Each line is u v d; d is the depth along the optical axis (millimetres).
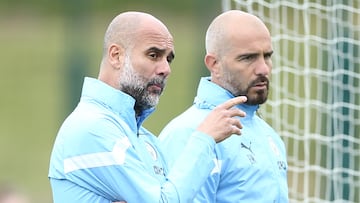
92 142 13984
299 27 22672
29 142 47656
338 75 20703
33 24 66375
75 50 25578
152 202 13883
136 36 14383
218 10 26562
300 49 23031
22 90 56344
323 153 22078
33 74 59062
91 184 14008
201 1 27922
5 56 62250
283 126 21016
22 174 42250
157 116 45406
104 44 14609
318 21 20641
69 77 25953
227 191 15461
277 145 16328
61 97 50188
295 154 20562
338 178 20734
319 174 21125
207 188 15258
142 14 14578
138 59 14344
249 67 15812
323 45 21688
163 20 65188
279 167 16078
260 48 15797
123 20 14516
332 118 20812
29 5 67062
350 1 20547
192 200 14070
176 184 13977
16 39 65125
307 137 20297
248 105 16031
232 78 15828
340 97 20766
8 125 50438
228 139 15562
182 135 15484
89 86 14508
